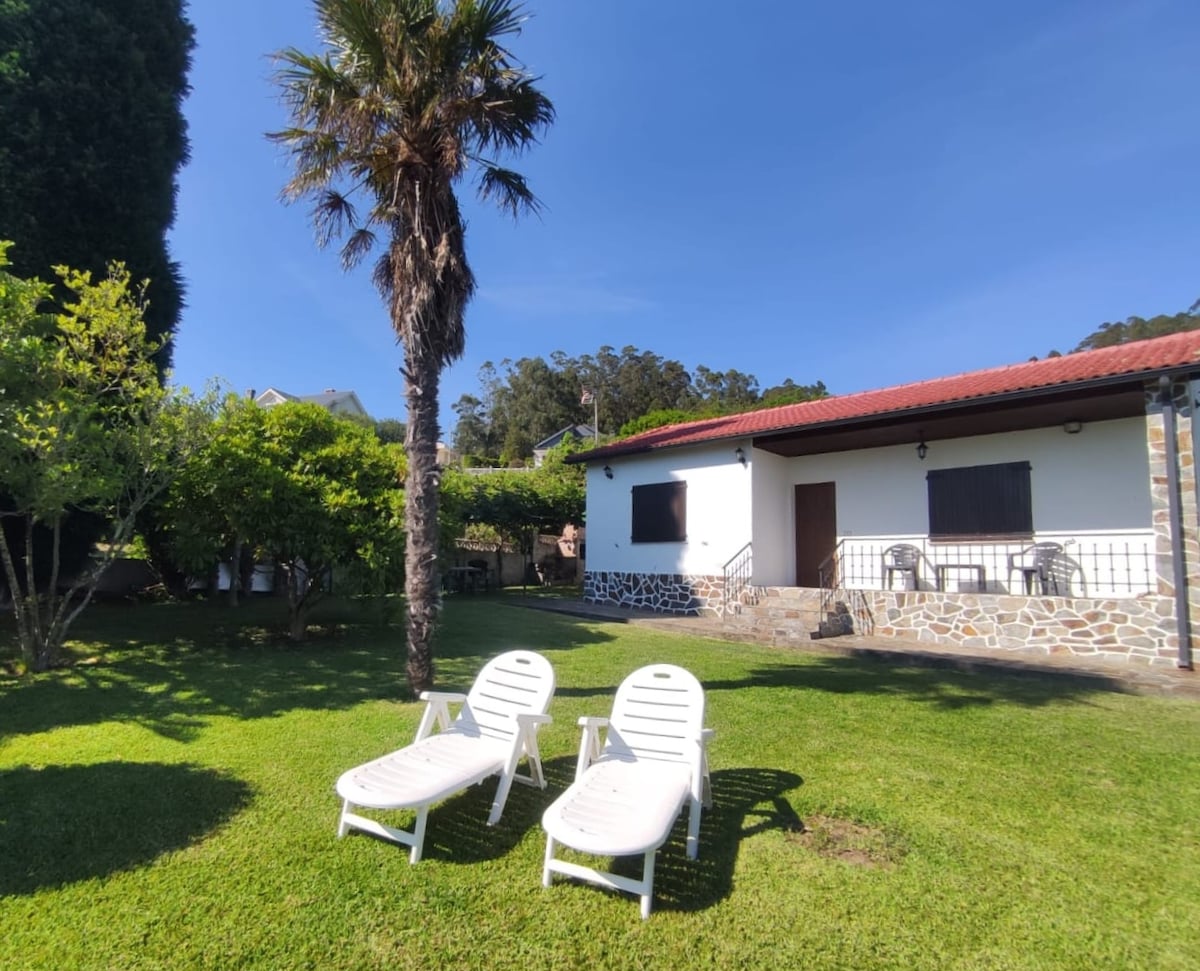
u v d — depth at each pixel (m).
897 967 2.54
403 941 2.70
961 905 2.96
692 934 2.75
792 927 2.80
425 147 6.38
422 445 6.57
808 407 14.69
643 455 15.05
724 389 79.56
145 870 3.22
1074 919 2.85
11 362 6.39
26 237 10.10
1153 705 6.32
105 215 11.12
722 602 13.07
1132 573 9.72
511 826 3.79
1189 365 7.44
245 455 8.65
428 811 3.96
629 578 15.24
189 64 13.06
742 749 5.02
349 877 3.19
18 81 10.19
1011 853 3.42
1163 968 2.53
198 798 4.07
